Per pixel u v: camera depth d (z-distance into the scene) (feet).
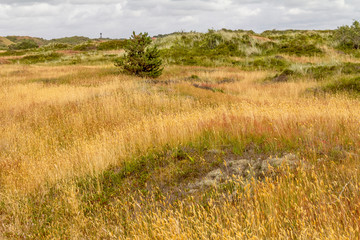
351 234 8.84
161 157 20.26
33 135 29.58
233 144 19.94
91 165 19.29
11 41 651.25
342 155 15.80
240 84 62.90
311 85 53.26
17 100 44.86
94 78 68.44
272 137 19.10
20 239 13.85
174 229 10.74
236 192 13.25
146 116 36.40
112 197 16.84
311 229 9.41
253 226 9.95
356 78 48.44
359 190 11.26
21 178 19.71
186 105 40.45
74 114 37.06
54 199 17.06
